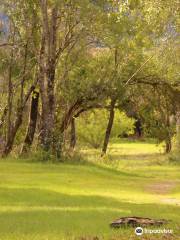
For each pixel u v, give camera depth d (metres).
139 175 43.56
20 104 53.28
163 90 60.69
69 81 54.34
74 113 62.00
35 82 51.72
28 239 15.26
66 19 49.03
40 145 46.38
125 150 93.69
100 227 17.31
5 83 55.69
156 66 57.44
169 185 36.03
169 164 60.09
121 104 62.50
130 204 24.64
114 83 55.00
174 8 25.89
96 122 89.12
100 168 43.94
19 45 50.50
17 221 18.33
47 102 47.50
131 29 49.03
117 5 28.06
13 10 49.09
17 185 29.73
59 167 41.06
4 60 52.00
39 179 33.34
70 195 26.92
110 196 27.91
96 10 46.56
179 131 66.62
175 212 22.34
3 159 45.41
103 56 56.28
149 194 30.64
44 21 47.03
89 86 54.38
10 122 53.41
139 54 55.56
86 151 67.00
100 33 48.75
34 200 24.44
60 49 49.94
